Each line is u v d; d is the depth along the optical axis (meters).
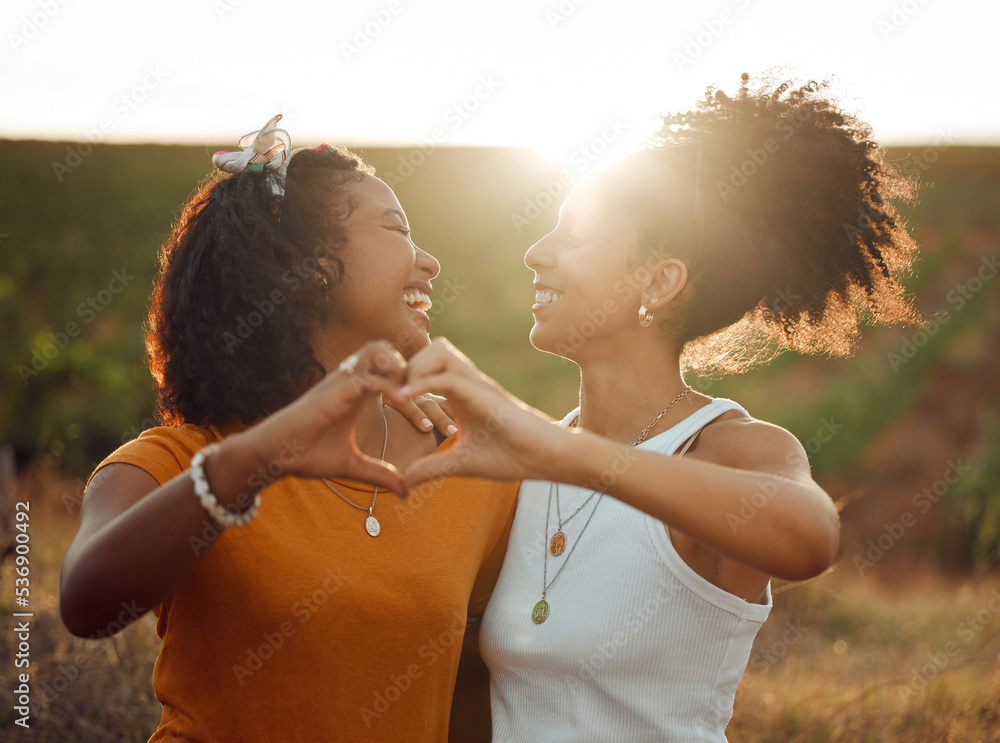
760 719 3.65
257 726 1.66
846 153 1.87
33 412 9.74
